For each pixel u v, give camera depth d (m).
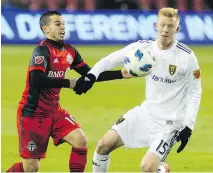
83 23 79.38
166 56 24.92
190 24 80.19
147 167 23.88
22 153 25.11
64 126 25.48
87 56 69.88
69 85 24.56
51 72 25.03
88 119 43.56
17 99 49.94
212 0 88.25
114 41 79.38
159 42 25.12
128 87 56.53
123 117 25.56
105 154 25.58
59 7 86.31
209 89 55.38
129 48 25.62
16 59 68.69
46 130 25.30
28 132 25.06
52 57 24.86
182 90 25.12
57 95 25.36
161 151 24.23
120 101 50.19
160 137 24.55
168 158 33.81
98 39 79.19
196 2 88.12
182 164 32.62
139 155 34.25
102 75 25.41
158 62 24.97
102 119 43.72
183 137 24.47
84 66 26.33
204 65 67.00
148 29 79.38
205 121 43.31
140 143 25.44
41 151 25.34
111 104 48.97
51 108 25.25
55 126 25.50
